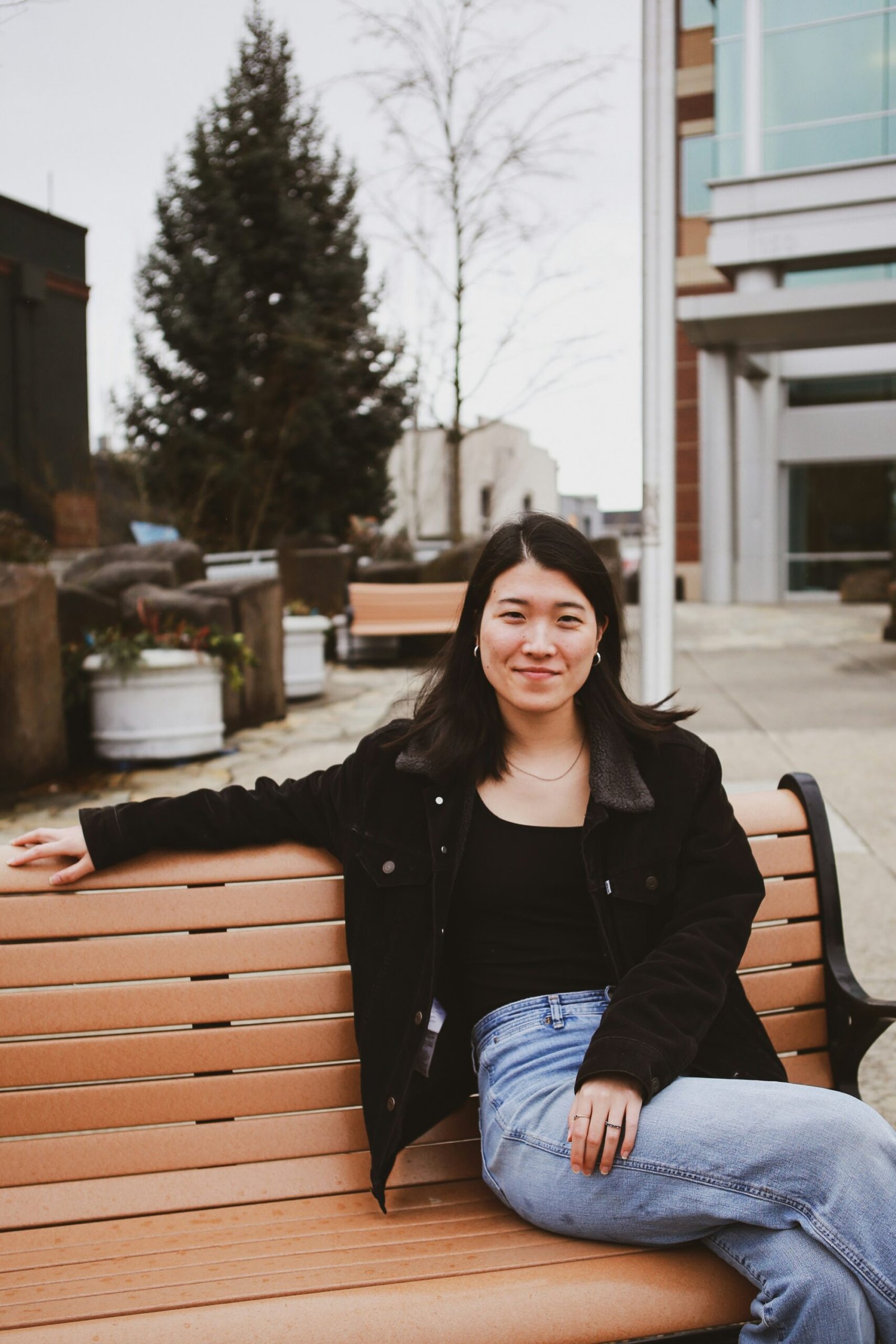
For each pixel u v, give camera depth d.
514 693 2.02
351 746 7.75
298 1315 1.54
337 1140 2.06
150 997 2.01
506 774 2.07
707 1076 1.94
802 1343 1.57
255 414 21.83
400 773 2.06
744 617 17.20
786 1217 1.63
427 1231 1.86
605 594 2.06
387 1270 1.68
